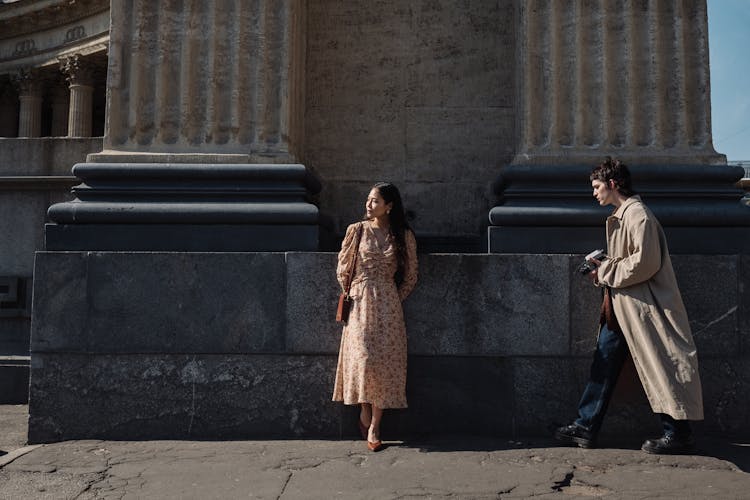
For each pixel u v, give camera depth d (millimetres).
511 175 5727
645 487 4004
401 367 4969
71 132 37031
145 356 5406
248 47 6023
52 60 38719
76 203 5746
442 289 5398
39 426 5367
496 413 5312
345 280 5078
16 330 8125
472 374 5348
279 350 5379
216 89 5969
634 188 5660
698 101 5797
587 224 5578
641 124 5797
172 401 5367
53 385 5395
